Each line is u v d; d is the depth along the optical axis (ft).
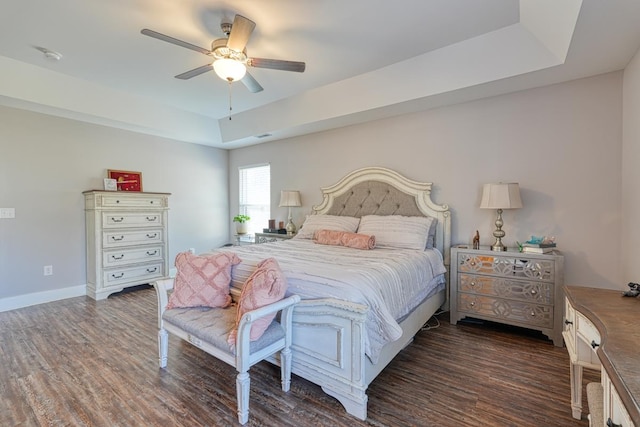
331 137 14.80
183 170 17.53
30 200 12.34
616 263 8.71
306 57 9.73
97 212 13.05
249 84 8.92
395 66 10.26
